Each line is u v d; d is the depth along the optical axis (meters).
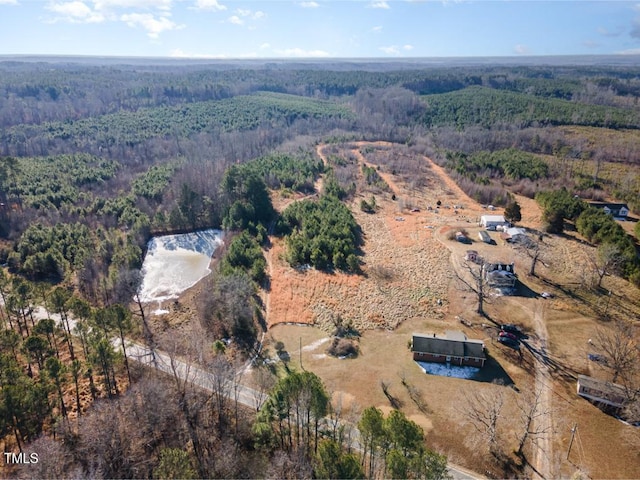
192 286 87.25
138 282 82.62
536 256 82.94
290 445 47.06
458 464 46.66
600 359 62.00
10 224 103.31
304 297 78.44
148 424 49.00
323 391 44.16
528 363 61.75
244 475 43.62
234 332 68.62
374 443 39.91
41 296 73.25
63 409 51.38
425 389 57.12
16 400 41.94
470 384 57.97
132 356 64.06
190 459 45.91
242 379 59.31
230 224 103.75
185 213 112.12
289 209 109.81
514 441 49.38
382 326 70.94
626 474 45.69
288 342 66.88
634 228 97.75
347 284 82.94
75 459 43.41
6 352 56.28
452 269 87.38
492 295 77.62
